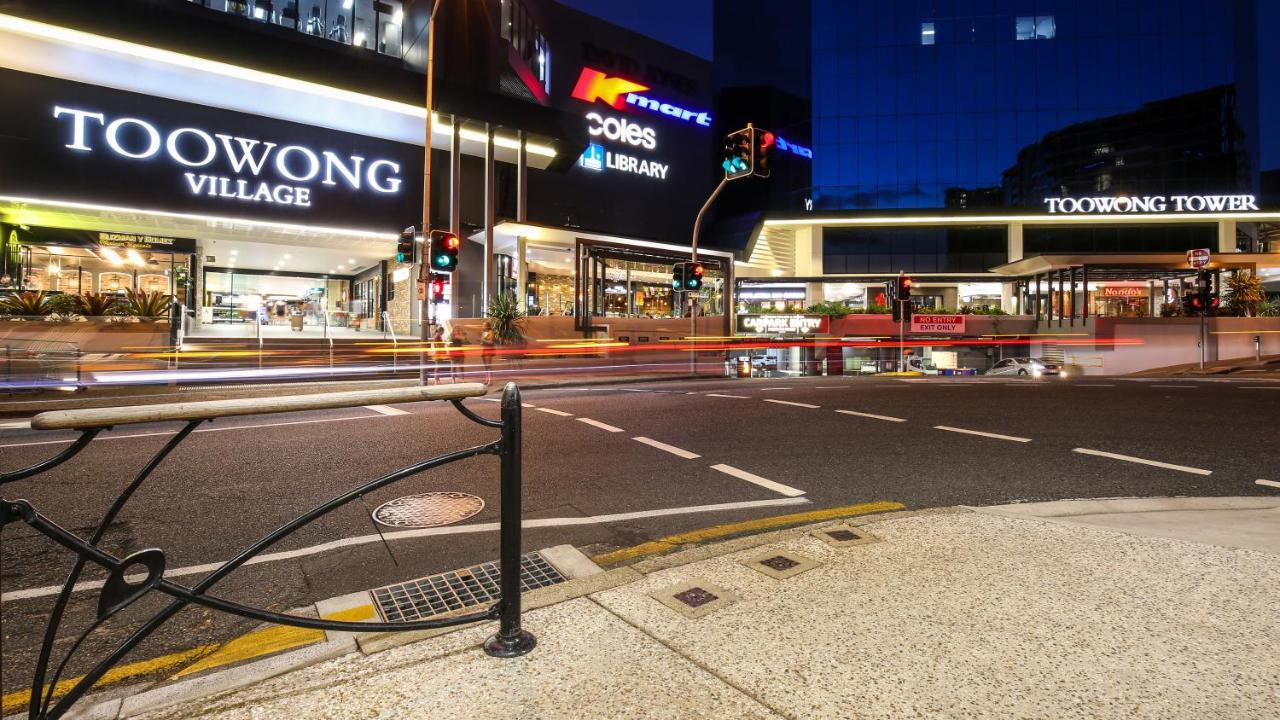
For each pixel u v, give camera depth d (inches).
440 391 86.6
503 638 93.8
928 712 78.5
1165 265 1262.3
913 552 135.8
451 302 920.3
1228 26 1521.9
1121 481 224.4
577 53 1412.4
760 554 135.0
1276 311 1262.3
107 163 818.8
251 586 131.5
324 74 846.5
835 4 1600.6
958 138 1565.0
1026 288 1502.2
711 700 81.0
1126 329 1194.6
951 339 1353.3
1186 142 1515.7
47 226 863.1
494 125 969.5
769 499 200.8
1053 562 129.3
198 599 71.7
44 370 499.2
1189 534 154.6
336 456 264.4
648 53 1541.6
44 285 900.6
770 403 462.0
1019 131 1552.7
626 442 299.9
